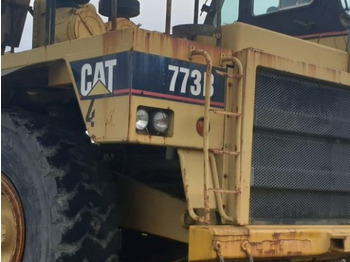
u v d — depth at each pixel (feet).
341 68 13.37
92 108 10.02
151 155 12.60
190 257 9.66
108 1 12.94
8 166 11.61
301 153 11.69
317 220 12.07
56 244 10.39
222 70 10.64
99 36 10.09
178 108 9.97
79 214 10.61
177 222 10.93
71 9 12.60
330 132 12.18
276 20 16.10
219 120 10.53
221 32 11.61
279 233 10.27
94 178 11.03
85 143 11.53
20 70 11.76
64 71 11.23
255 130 10.90
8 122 11.72
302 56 12.53
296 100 11.57
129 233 13.56
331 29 14.84
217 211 10.30
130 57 9.42
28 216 11.08
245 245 9.76
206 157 9.74
